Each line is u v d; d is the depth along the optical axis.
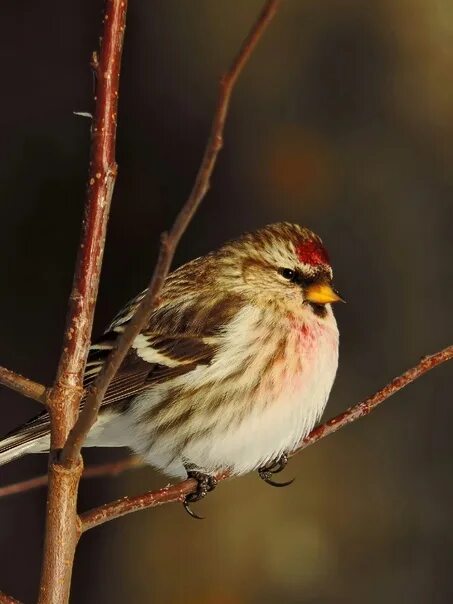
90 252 5.88
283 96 11.87
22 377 5.86
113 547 11.67
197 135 12.12
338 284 11.56
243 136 11.85
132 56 12.23
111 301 12.09
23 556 12.42
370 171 11.69
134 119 12.21
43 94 12.80
